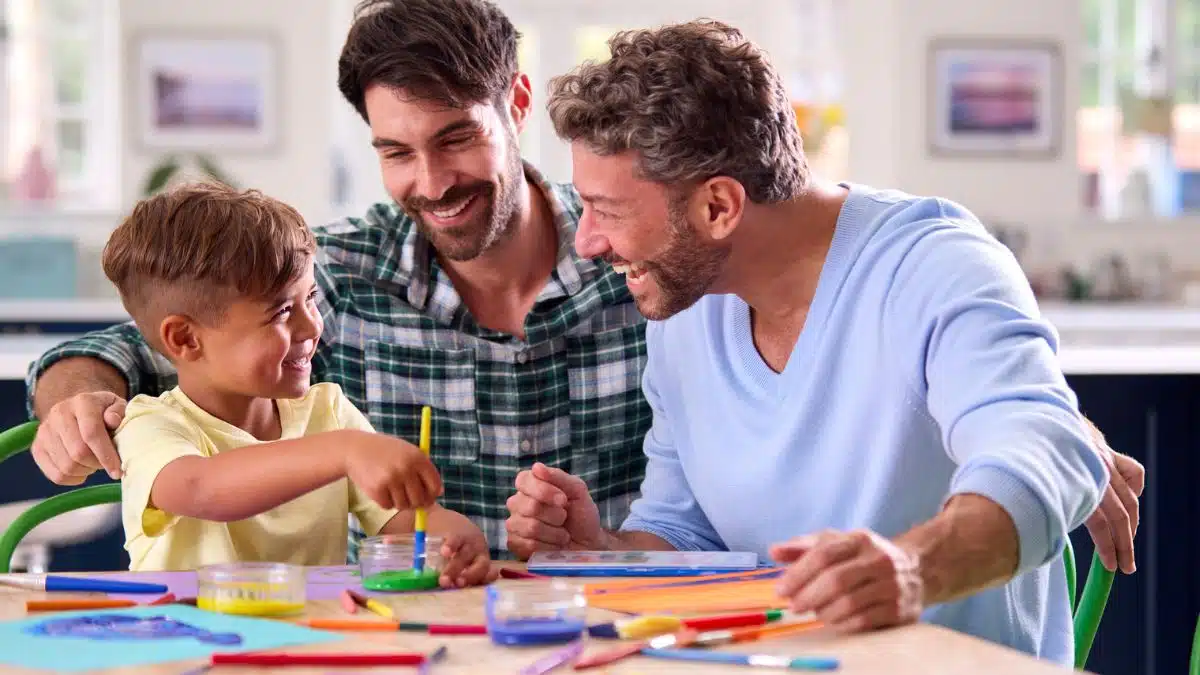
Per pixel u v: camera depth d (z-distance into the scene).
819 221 1.65
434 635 1.16
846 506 1.63
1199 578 2.93
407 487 1.40
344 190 6.89
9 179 6.67
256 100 6.58
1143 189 6.74
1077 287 6.47
